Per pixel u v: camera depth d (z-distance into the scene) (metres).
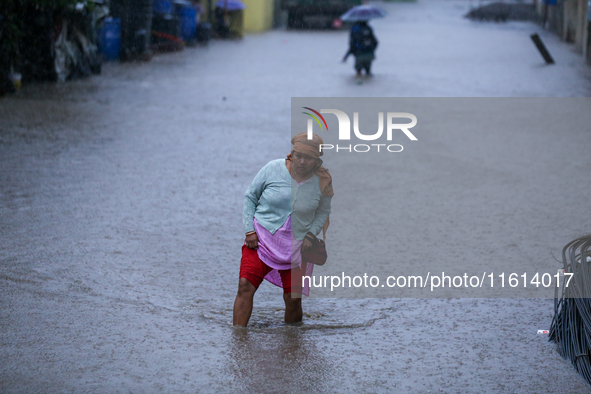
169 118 20.98
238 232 11.30
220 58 37.28
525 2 72.06
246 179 14.55
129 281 9.05
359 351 7.07
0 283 8.66
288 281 7.73
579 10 41.91
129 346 7.02
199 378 6.36
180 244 10.60
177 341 7.19
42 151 16.11
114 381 6.25
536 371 6.64
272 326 8.01
